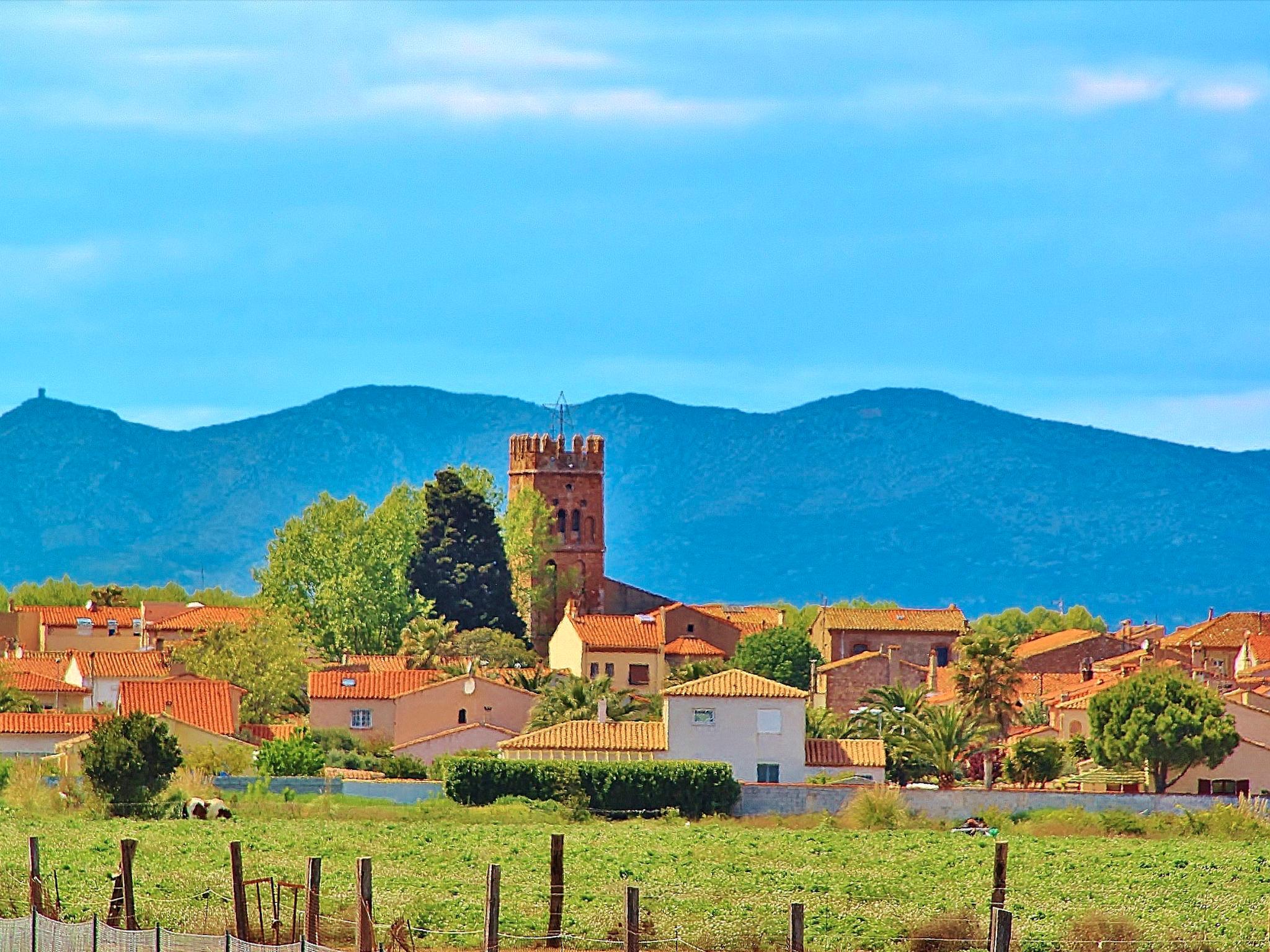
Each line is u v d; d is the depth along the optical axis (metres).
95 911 176.50
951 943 175.75
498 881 151.75
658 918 189.62
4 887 188.50
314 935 157.50
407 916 183.75
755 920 188.25
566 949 172.38
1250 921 196.12
